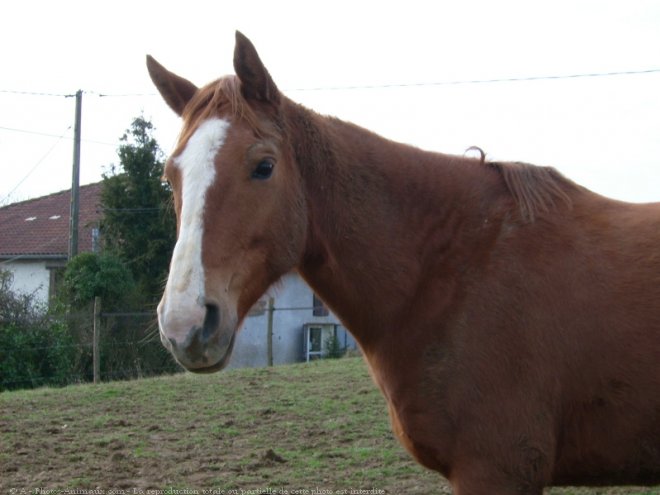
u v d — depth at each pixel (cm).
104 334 1652
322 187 333
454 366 310
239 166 298
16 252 2661
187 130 311
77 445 708
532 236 322
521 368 305
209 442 720
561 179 341
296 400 935
